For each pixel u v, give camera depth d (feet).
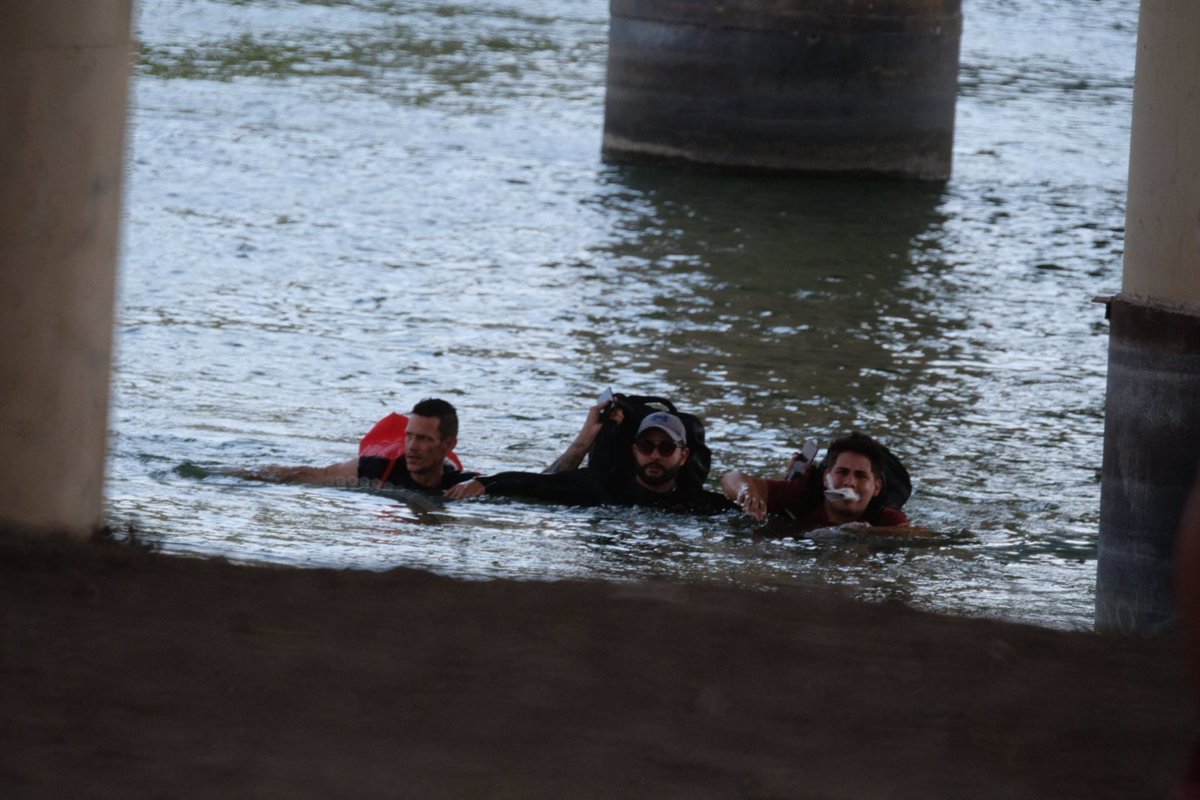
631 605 42.73
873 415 133.28
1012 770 32.14
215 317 154.20
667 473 103.71
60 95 52.80
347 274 177.58
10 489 54.75
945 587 89.51
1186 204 77.10
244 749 30.71
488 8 506.48
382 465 106.52
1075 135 332.60
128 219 197.26
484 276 181.98
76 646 36.24
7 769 28.94
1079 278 199.31
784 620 42.29
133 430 115.24
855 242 219.00
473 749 31.48
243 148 256.32
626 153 280.92
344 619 39.96
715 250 208.03
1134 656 40.70
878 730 34.01
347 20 452.35
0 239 53.06
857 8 271.90
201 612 39.96
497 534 95.81
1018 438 128.06
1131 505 81.56
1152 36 77.46
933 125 277.64
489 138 289.94
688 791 30.01
